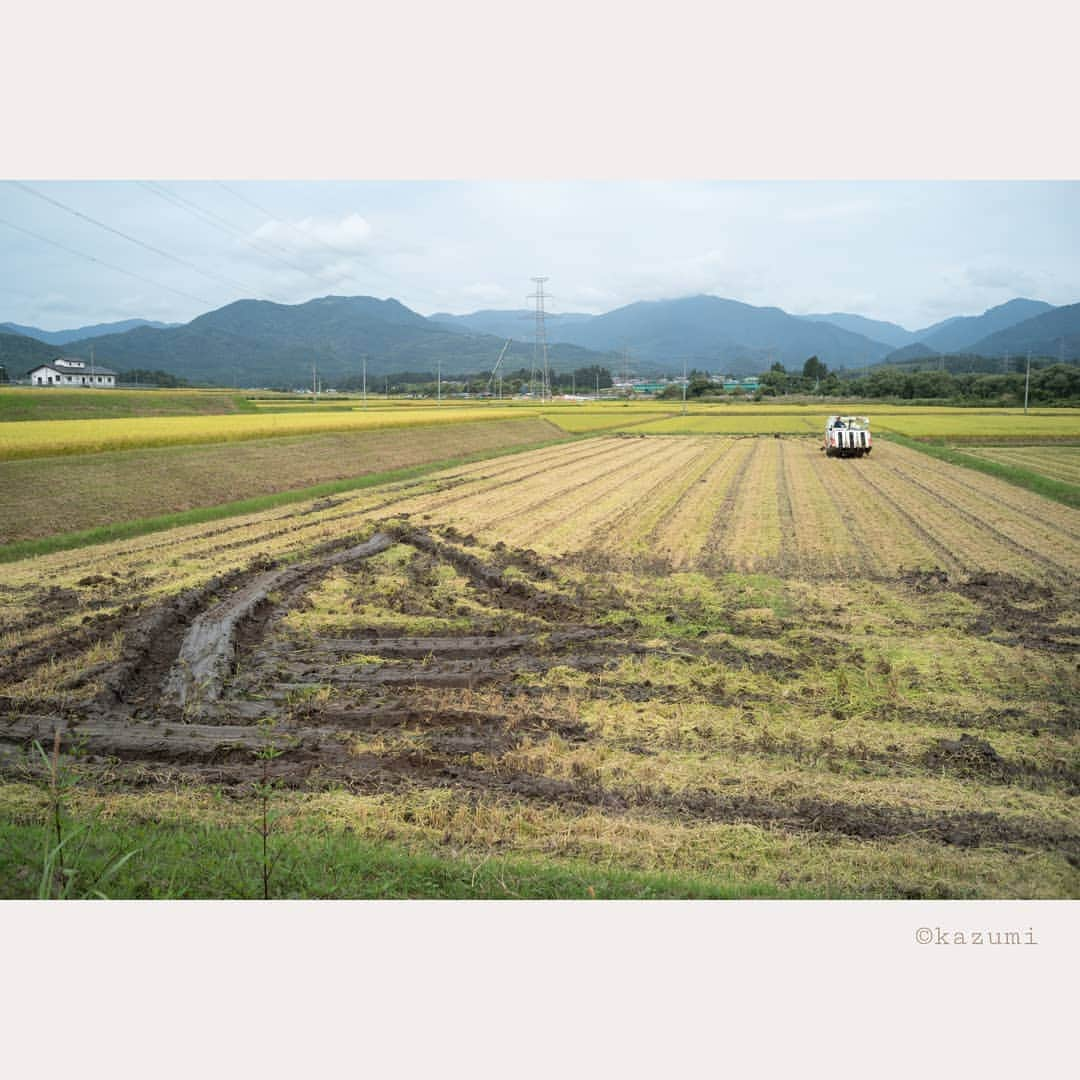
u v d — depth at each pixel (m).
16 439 30.78
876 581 18.33
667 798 8.56
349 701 11.20
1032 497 30.86
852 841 7.71
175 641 13.83
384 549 21.78
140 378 157.62
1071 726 10.52
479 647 13.55
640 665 12.68
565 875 6.92
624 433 67.94
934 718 10.74
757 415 92.12
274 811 8.19
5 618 14.91
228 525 24.78
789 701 11.30
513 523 25.30
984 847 7.63
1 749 9.66
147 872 6.87
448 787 8.80
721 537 23.11
